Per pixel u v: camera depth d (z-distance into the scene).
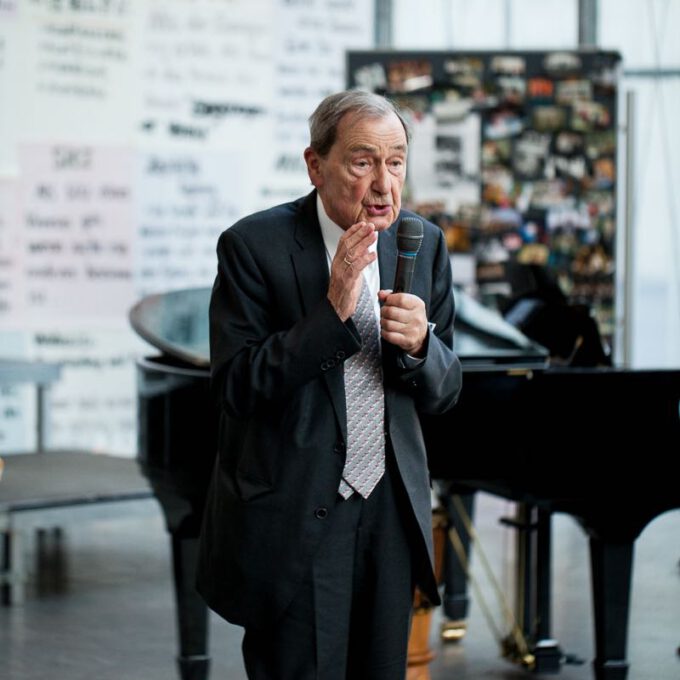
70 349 11.50
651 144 12.55
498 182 11.30
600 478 5.86
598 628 5.90
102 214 11.60
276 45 12.16
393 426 3.68
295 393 3.62
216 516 3.78
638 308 12.65
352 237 3.45
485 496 11.88
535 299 7.26
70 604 8.02
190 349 6.45
